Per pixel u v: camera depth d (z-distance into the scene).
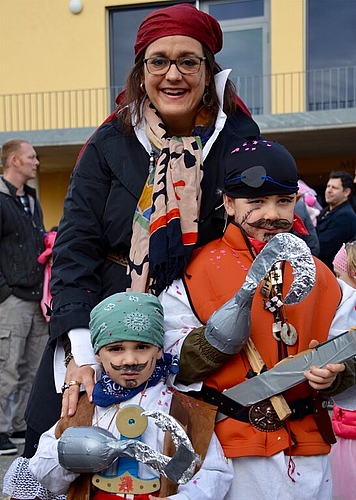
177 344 2.15
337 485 3.17
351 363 2.10
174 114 2.35
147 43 2.33
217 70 2.49
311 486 2.06
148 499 1.97
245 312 2.02
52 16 12.89
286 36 12.09
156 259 2.21
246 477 2.06
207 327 2.05
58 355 2.37
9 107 13.12
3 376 4.77
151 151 2.39
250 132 2.51
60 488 2.09
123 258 2.40
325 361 2.03
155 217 2.26
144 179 2.37
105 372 2.13
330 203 6.29
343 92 12.02
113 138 2.44
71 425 2.08
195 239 2.26
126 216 2.36
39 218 5.02
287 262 2.18
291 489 2.04
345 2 11.94
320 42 12.08
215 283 2.18
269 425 2.06
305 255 1.98
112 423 2.06
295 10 12.04
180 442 1.88
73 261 2.36
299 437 2.08
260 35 12.23
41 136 12.30
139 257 2.30
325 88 12.08
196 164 2.32
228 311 2.02
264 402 2.07
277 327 2.11
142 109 2.43
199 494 1.94
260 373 2.08
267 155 2.16
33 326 4.92
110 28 12.80
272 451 2.04
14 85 13.10
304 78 12.08
